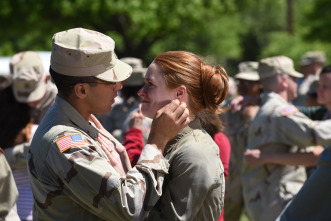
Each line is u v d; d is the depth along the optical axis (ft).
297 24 174.19
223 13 119.03
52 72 12.38
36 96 20.07
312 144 21.79
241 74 31.30
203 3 112.06
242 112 27.73
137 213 11.35
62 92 12.40
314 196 11.32
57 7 101.50
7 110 19.07
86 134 12.28
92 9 100.58
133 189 11.44
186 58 12.69
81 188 11.43
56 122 12.09
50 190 11.75
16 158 18.22
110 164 12.32
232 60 239.09
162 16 105.09
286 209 11.77
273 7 251.60
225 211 28.63
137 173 11.64
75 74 12.00
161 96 12.56
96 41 12.06
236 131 28.04
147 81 12.75
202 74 12.71
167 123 11.96
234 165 28.22
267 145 22.62
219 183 12.21
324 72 22.58
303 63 46.11
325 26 126.93
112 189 11.33
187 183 11.83
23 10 103.40
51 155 11.66
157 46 183.83
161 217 12.00
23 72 19.97
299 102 44.16
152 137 12.00
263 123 22.67
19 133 18.95
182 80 12.44
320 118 25.46
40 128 12.28
